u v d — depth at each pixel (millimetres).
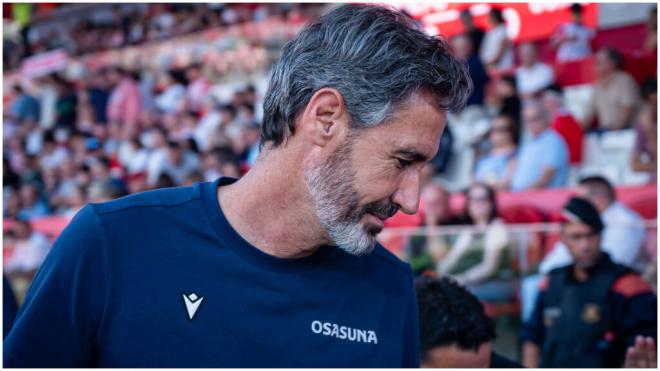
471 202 3850
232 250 1171
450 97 1102
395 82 1072
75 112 7227
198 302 1138
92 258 1118
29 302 1142
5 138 7355
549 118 4266
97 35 7961
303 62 1146
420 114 1084
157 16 7613
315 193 1132
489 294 3314
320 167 1127
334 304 1211
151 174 5793
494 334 1633
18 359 1113
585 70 4664
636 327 2775
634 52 4441
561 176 4145
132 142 6305
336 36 1133
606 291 2854
